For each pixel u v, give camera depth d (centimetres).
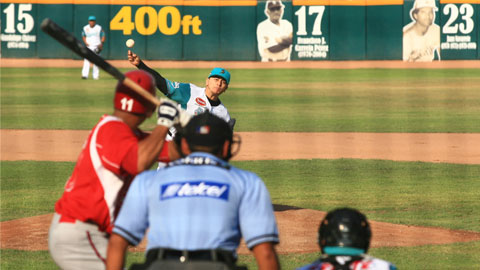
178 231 1298
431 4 15700
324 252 1303
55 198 3747
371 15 15875
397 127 6875
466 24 15762
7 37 15725
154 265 1281
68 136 6219
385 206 3528
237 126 6956
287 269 2428
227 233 1312
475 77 12688
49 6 15662
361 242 1279
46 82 11588
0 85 11025
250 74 13562
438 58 15850
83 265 1605
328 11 15975
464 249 2709
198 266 1271
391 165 4812
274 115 7850
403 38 15838
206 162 1359
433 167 4747
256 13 15988
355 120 7431
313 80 12400
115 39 15725
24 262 2531
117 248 1350
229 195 1320
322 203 3606
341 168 4712
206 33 15950
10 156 5191
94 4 15612
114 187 1591
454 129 6706
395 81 12112
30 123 7031
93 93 9981
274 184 4144
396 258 2573
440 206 3541
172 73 12888
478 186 4088
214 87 2914
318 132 6556
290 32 16038
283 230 3006
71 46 1543
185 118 1594
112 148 1561
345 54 16025
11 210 3438
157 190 1331
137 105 1658
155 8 15788
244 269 1298
